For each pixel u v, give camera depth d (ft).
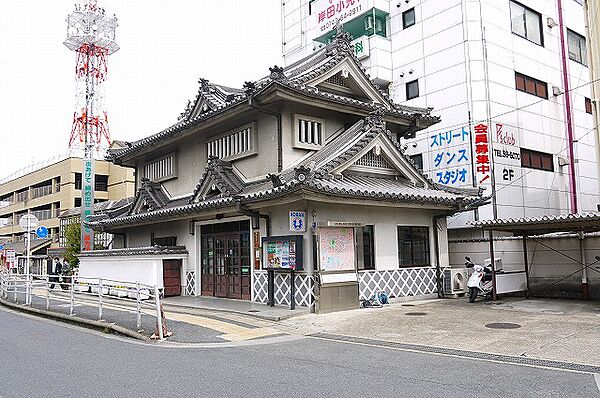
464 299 55.88
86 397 21.01
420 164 76.48
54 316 48.65
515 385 21.98
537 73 78.59
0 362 28.19
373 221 52.70
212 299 57.67
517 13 77.87
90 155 99.14
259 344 33.55
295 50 104.83
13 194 211.61
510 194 69.87
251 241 53.88
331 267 46.93
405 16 82.28
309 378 23.88
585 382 22.22
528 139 74.64
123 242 80.59
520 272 57.93
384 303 51.60
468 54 71.67
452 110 72.95
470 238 67.36
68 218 154.71
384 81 82.48
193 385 22.81
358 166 53.21
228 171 60.23
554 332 34.32
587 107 87.10
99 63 123.03
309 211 47.16
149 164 81.41
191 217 59.82
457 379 23.20
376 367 25.98
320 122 58.39
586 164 84.33
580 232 54.34
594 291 54.08
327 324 40.60
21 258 164.35
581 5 90.27
